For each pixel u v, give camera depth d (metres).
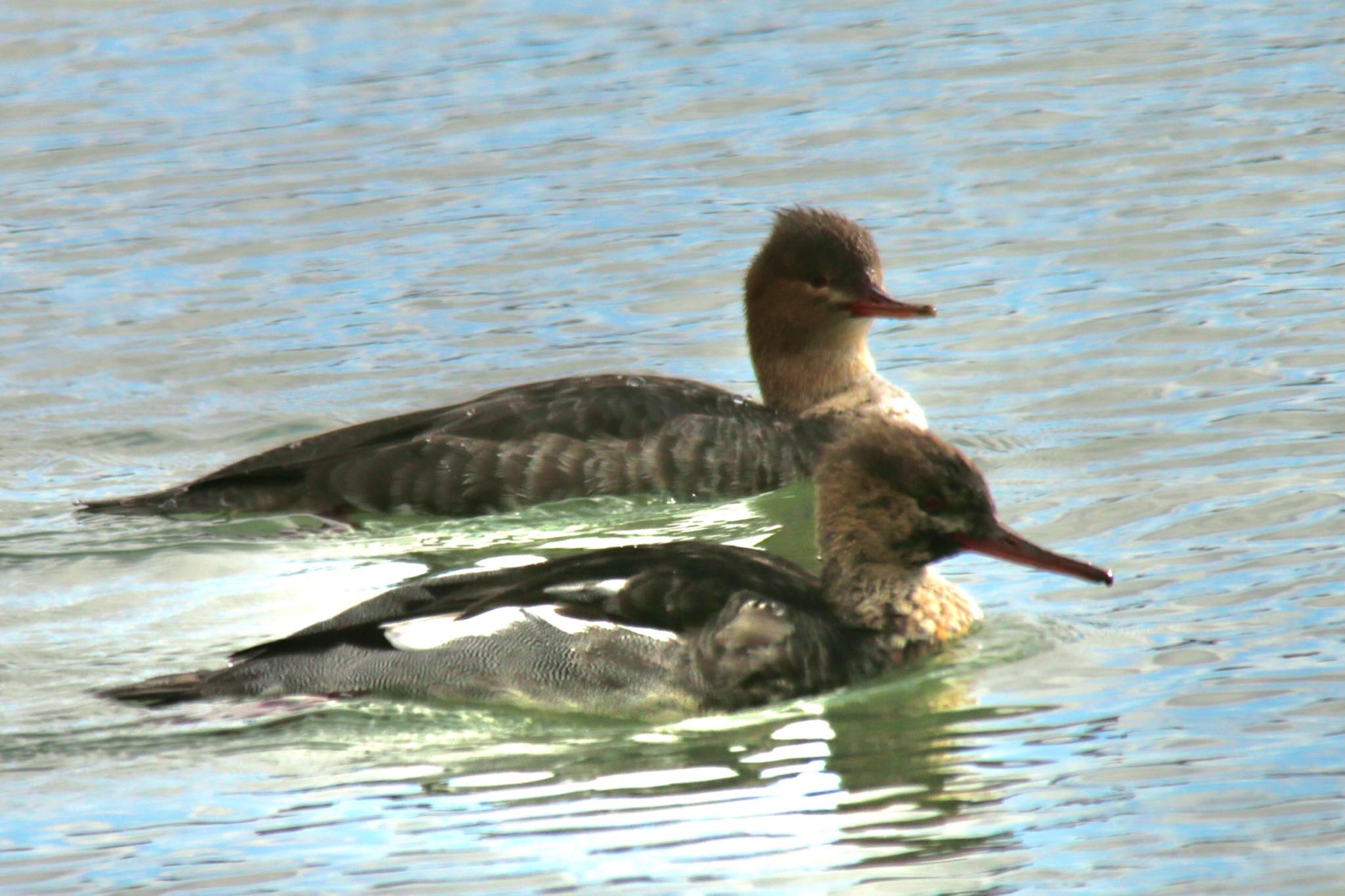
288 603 14.09
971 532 12.84
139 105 27.48
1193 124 25.00
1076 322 19.80
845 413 17.52
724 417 16.69
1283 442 16.39
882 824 10.57
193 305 21.34
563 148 25.48
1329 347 18.52
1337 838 10.24
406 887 10.07
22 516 16.14
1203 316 19.61
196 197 24.33
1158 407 17.52
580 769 11.38
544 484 16.14
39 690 12.52
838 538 12.97
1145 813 10.57
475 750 11.67
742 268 21.73
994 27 29.73
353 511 16.05
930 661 12.80
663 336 20.23
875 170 24.27
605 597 12.31
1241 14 29.48
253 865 10.34
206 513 15.95
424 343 20.22
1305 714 11.58
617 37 29.88
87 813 10.97
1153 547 14.47
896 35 29.56
